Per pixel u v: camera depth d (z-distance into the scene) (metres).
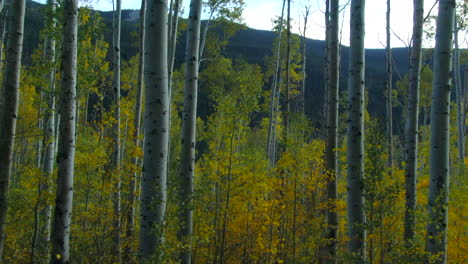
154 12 4.22
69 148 5.00
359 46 5.73
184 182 6.00
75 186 7.57
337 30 7.94
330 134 7.91
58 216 4.91
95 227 7.25
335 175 7.79
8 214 6.58
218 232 8.26
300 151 8.57
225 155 7.95
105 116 8.14
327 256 7.98
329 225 7.61
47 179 6.57
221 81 15.29
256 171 8.74
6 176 4.94
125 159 7.88
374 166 5.48
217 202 8.00
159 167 4.23
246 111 7.55
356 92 5.70
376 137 5.62
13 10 5.07
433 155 5.12
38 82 6.41
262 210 8.32
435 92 5.13
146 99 4.26
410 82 7.69
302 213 9.20
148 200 4.22
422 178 9.83
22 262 6.83
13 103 5.01
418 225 5.92
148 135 4.24
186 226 5.71
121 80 16.92
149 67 4.23
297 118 9.19
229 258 9.21
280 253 8.78
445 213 5.07
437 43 5.14
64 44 5.03
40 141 11.23
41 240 6.54
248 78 16.38
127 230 7.98
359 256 5.39
